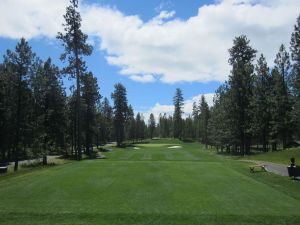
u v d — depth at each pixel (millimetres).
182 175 22625
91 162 30875
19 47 41562
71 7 42469
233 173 24062
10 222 12062
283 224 11883
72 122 60250
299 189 17969
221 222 11984
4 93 47375
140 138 153750
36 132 44438
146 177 21578
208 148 86000
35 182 19734
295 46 45062
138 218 12367
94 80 63625
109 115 111500
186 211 13289
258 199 15492
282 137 57000
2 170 32531
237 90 55000
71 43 42312
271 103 55750
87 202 14797
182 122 139125
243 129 54719
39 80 45188
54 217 12586
